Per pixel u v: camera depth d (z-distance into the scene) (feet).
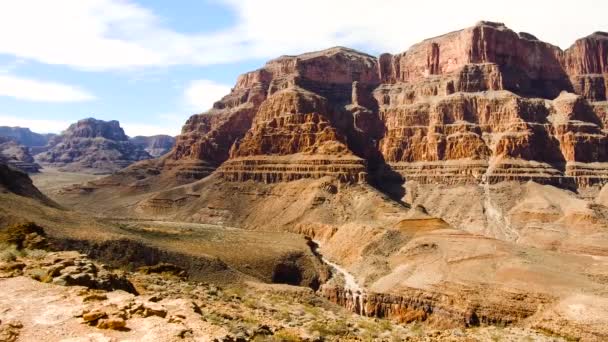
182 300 92.32
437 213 541.34
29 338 63.41
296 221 506.48
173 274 193.16
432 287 246.68
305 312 151.02
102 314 71.61
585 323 182.39
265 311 130.41
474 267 254.68
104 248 224.94
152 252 237.66
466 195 554.46
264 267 306.96
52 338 63.77
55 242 212.02
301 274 318.04
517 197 535.60
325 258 378.12
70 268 101.45
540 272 236.22
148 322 72.08
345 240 388.57
